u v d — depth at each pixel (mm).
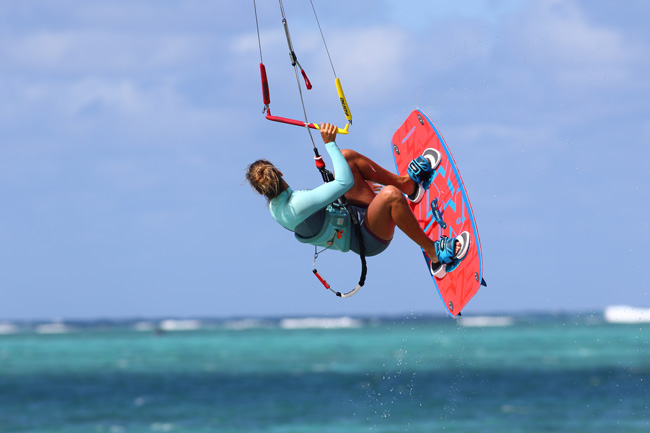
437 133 29281
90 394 129625
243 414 103438
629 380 137625
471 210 27359
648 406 104188
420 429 87938
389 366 188125
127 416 103062
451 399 115500
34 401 120500
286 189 26062
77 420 99750
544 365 178125
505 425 89500
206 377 160875
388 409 105938
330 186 25719
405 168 30828
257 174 25750
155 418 100812
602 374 150875
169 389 136375
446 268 28188
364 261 26938
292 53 26547
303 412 104625
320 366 190875
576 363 183625
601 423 90000
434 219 29062
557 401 110875
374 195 28438
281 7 26594
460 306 27344
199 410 108062
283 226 26562
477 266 26859
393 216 26562
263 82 26609
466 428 87688
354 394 125125
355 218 26734
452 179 28281
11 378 163250
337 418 98500
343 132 26328
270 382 147375
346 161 26312
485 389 127812
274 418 99375
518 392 122875
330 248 27250
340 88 26078
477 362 194125
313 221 26344
